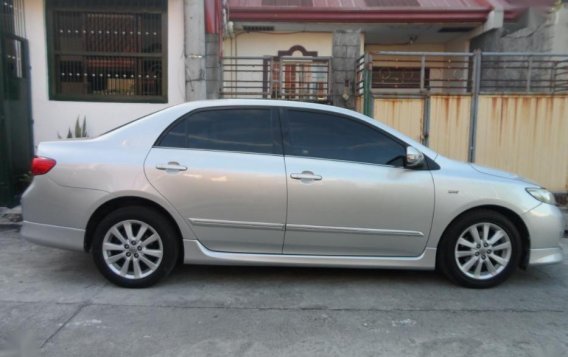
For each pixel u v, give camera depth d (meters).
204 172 4.50
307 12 10.97
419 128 8.62
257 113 4.74
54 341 3.58
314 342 3.63
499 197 4.66
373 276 5.06
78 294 4.46
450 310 4.24
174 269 5.15
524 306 4.35
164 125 4.65
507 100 8.57
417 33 12.20
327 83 9.76
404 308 4.27
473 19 11.04
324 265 4.64
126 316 4.01
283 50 11.89
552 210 4.80
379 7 11.16
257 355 3.43
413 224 4.63
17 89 7.88
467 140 8.65
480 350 3.54
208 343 3.59
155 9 8.40
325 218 4.56
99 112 8.59
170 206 4.49
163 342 3.59
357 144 4.73
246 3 11.30
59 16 8.36
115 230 4.56
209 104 4.74
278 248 4.63
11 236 6.41
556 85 9.31
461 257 4.75
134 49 8.52
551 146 8.67
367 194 4.56
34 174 4.62
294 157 4.61
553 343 3.66
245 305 4.27
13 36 7.73
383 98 8.55
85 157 4.55
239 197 4.51
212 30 8.87
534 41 10.50
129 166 4.51
